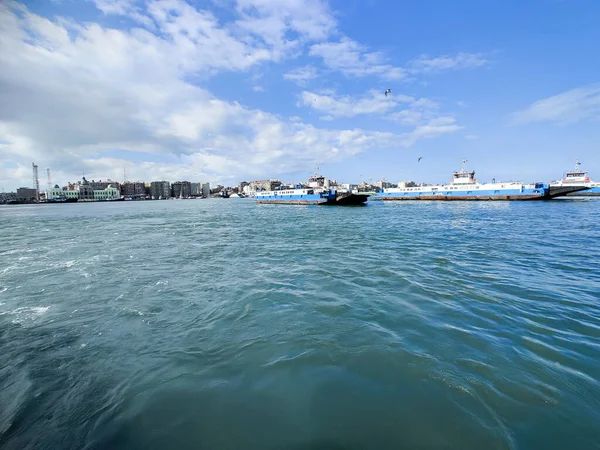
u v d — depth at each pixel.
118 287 11.58
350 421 4.63
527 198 78.38
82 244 23.34
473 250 18.03
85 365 6.30
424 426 4.51
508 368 5.88
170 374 5.91
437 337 7.16
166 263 15.73
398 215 48.03
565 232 25.66
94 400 5.21
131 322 8.36
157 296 10.46
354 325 7.88
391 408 4.88
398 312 8.69
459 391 5.24
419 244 20.42
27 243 24.38
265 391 5.35
